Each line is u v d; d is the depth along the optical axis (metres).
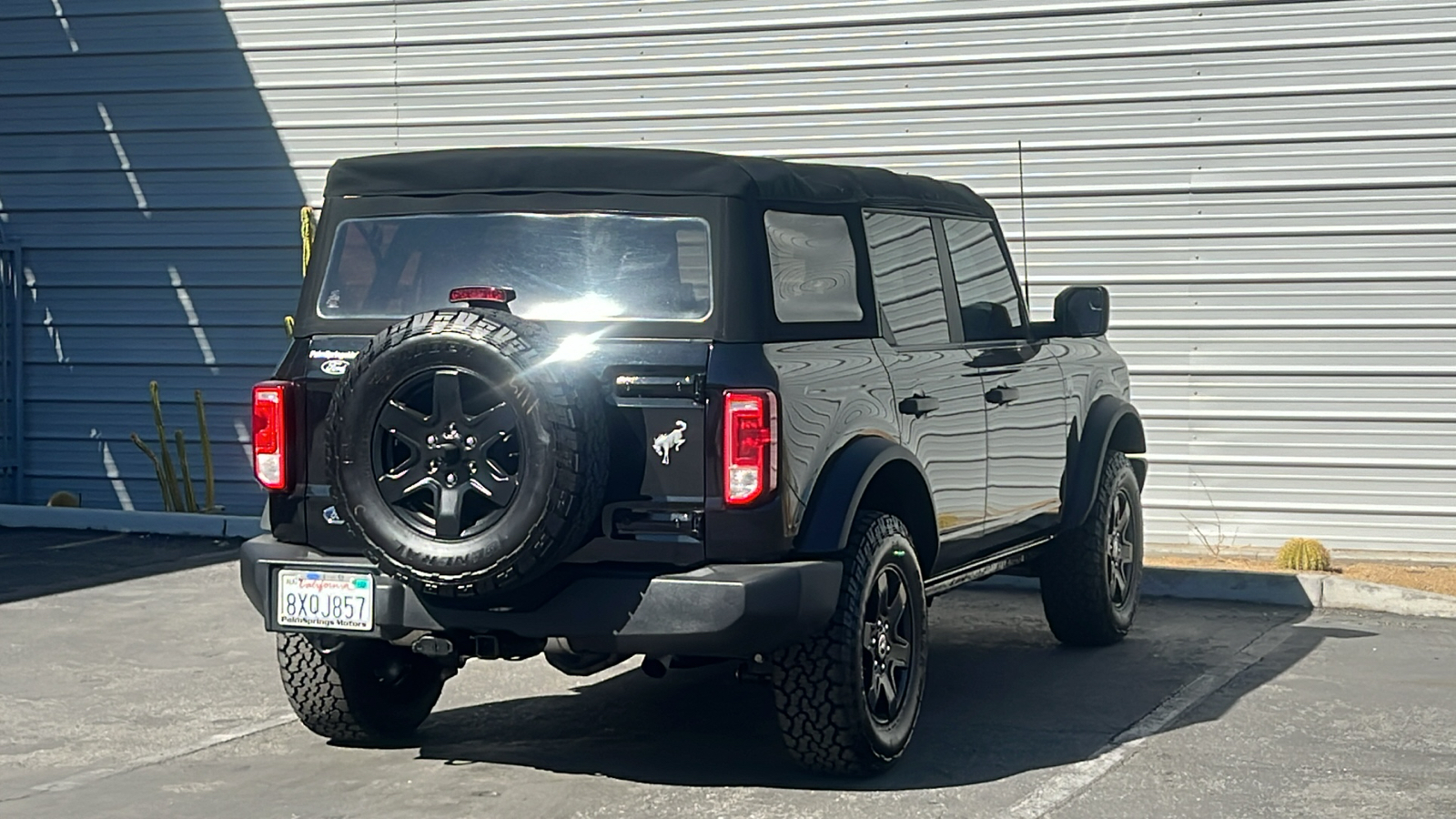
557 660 5.70
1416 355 10.92
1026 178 11.55
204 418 12.95
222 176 13.17
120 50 13.31
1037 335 7.99
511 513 5.14
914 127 11.75
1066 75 11.42
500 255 5.73
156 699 7.15
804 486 5.54
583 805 5.55
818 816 5.41
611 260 5.60
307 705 6.20
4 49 13.59
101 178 13.44
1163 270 11.34
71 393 13.63
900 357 6.31
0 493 13.70
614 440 5.39
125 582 10.00
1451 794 5.71
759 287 5.51
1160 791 5.74
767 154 12.07
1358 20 10.87
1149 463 11.47
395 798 5.64
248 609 9.16
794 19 11.94
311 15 12.90
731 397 5.31
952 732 6.61
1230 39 11.09
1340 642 8.52
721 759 6.18
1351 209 10.97
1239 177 11.15
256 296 13.16
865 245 6.31
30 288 13.66
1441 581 10.02
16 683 7.41
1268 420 11.22
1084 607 8.21
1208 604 9.68
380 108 12.82
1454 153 10.76
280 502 5.78
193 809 5.53
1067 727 6.68
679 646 5.32
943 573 6.73
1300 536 11.21
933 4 11.65
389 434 5.32
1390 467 11.02
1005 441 7.18
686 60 12.19
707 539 5.34
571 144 12.45
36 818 5.43
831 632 5.63
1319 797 5.67
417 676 6.52
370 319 5.82
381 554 5.29
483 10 12.56
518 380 5.13
